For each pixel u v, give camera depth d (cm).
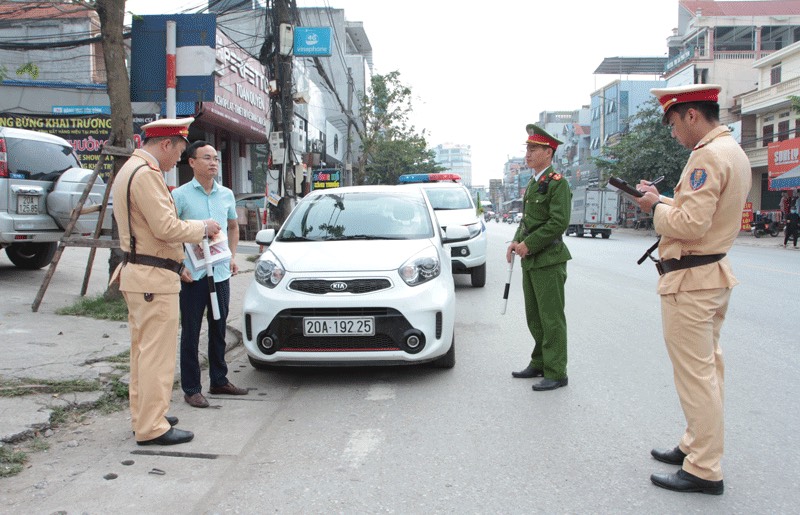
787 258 1625
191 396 432
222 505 284
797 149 2484
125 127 673
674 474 305
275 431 381
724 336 653
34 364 451
